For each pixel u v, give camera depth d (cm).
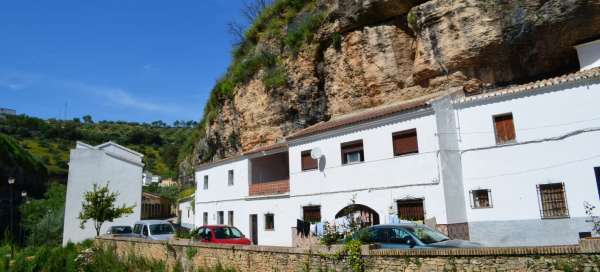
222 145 3391
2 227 3984
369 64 2344
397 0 2184
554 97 1531
